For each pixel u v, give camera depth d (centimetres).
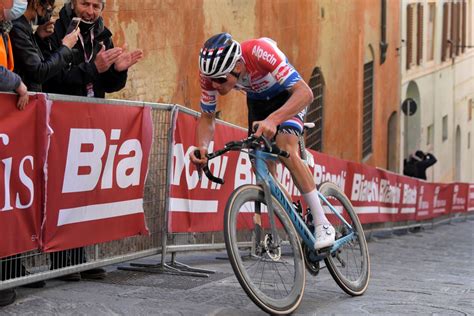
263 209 459
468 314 491
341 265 529
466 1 3550
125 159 552
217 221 696
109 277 569
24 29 483
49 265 497
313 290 552
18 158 454
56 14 748
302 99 454
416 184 1644
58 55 500
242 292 523
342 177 1095
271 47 462
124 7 891
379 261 871
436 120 3009
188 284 549
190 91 1045
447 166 3244
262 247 448
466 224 2202
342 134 1784
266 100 481
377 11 2097
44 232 478
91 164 515
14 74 444
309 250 495
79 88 544
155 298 493
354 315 470
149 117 577
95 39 561
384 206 1360
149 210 598
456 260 927
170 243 643
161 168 610
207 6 1091
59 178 487
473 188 2614
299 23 1481
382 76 2184
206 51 436
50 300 474
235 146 444
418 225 1662
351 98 1841
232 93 1172
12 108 448
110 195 539
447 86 3203
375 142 2122
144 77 934
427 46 2856
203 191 669
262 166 468
